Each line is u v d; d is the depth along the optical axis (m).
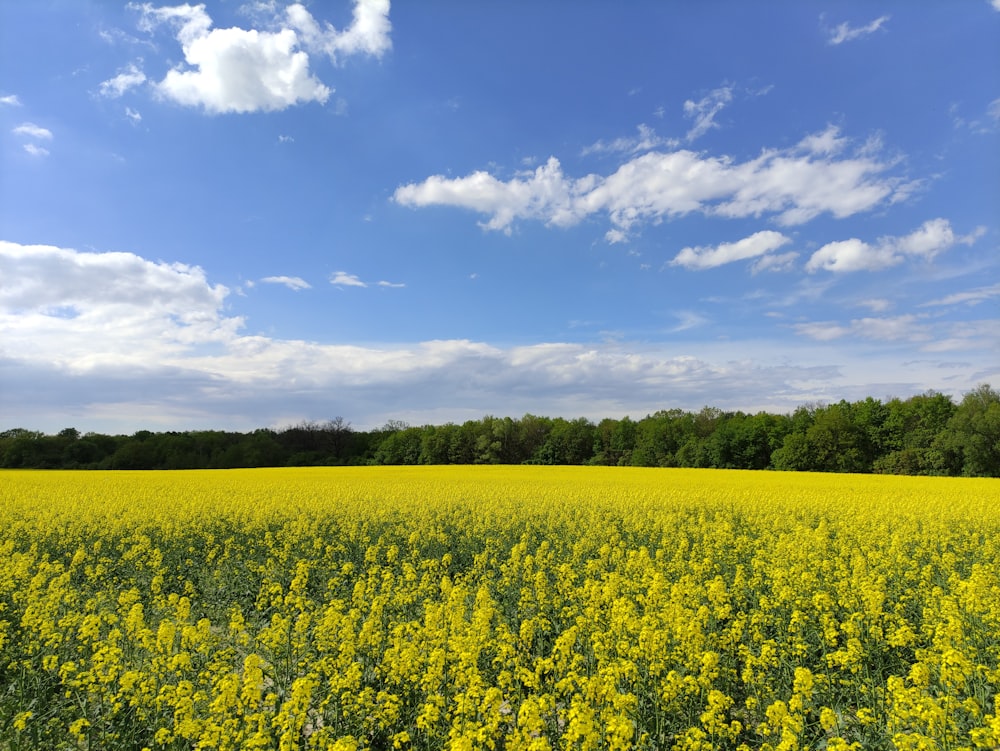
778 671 7.66
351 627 8.21
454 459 83.19
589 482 34.84
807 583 10.55
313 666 7.46
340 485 31.44
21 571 12.14
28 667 7.85
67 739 6.38
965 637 8.17
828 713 5.61
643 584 10.78
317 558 15.15
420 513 19.92
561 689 6.73
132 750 6.36
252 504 21.94
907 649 8.70
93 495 25.66
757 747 6.38
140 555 15.50
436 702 6.18
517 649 8.94
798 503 22.23
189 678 7.67
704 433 85.38
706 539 15.27
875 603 8.59
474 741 5.66
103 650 7.03
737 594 10.66
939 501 22.47
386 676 7.46
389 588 11.50
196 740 6.42
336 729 6.44
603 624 8.90
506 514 19.67
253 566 14.21
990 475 57.50
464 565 15.00
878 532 15.61
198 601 12.77
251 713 6.55
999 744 5.33
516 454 86.50
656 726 6.48
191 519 18.84
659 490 27.11
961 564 13.41
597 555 14.98
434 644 7.74
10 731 6.30
